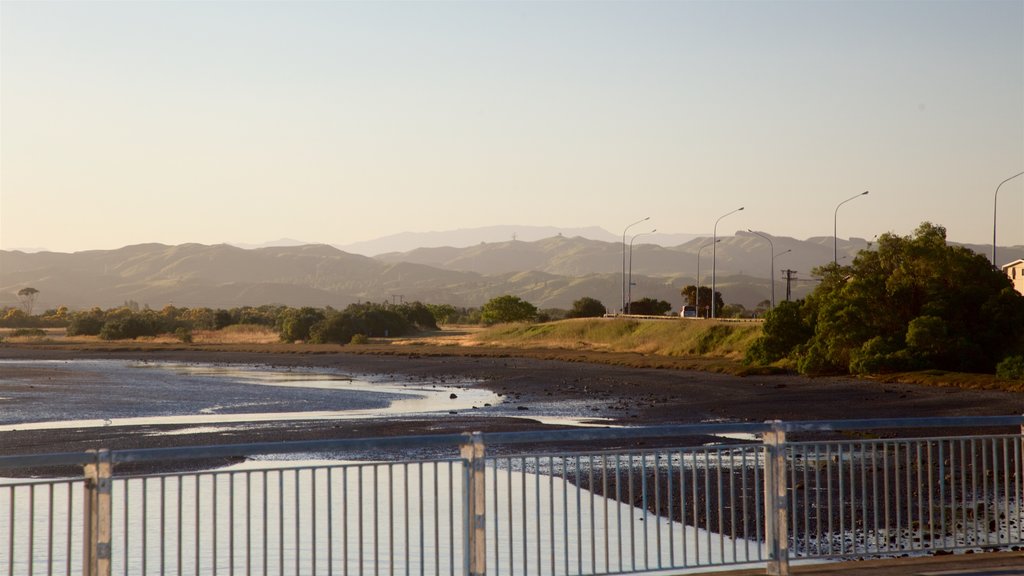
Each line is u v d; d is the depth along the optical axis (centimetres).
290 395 5734
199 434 3519
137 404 5078
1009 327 5503
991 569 867
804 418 3934
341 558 1372
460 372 7988
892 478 2042
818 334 6212
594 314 16825
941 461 959
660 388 5747
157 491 2052
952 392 4594
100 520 698
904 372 5444
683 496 866
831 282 6888
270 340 15400
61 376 7769
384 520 1630
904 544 1342
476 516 781
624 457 2616
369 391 6084
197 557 727
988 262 5822
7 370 8706
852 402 4491
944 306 5553
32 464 681
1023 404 3962
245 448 750
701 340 8944
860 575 845
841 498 930
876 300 5925
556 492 1928
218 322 18075
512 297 18562
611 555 1343
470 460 787
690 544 1416
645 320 10562
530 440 807
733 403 4675
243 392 5988
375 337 14600
